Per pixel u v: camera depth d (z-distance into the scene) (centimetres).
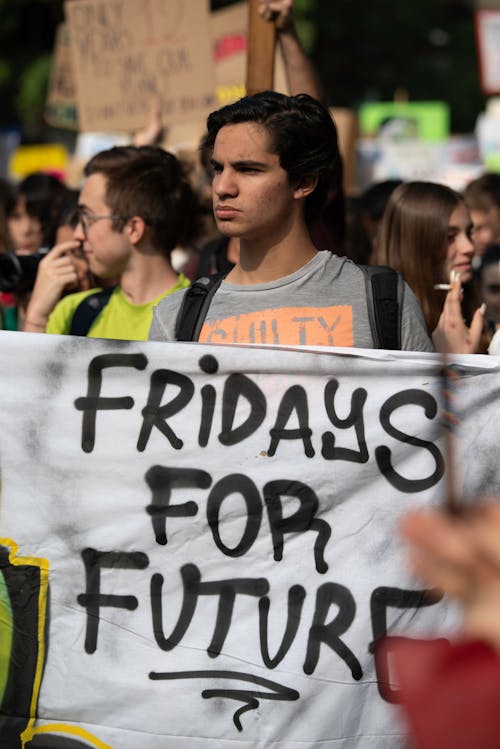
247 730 698
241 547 709
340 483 712
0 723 704
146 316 934
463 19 6322
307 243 768
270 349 716
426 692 333
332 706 700
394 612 703
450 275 989
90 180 952
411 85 6294
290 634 703
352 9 6044
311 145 751
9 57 5831
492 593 329
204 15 1460
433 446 711
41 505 713
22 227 1342
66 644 707
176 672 700
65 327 962
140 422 717
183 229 970
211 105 1472
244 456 714
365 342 738
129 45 1491
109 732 704
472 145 3102
